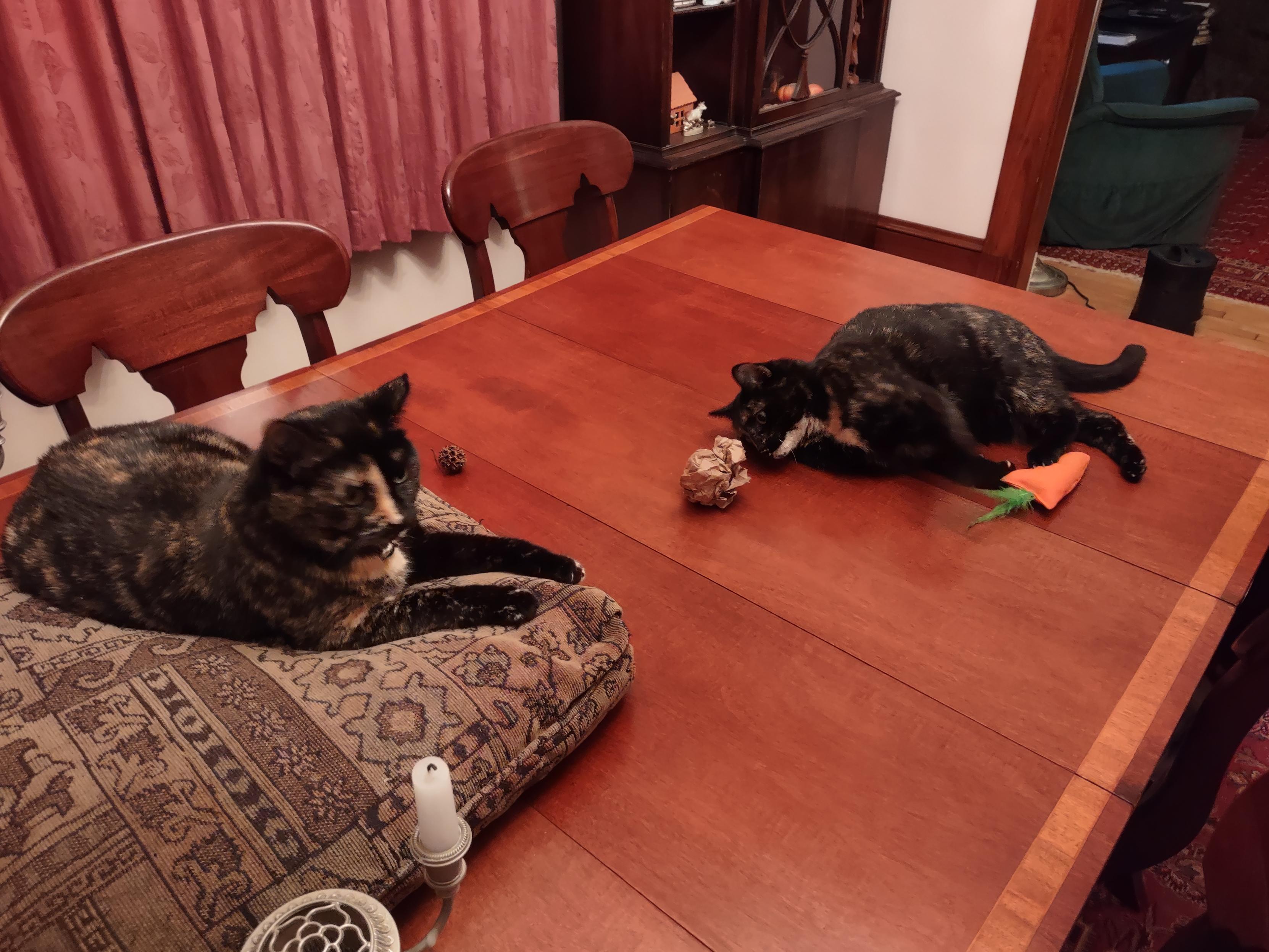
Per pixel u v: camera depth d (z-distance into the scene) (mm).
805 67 2904
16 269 1702
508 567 942
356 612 856
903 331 1279
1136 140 3418
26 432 1854
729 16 2607
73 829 586
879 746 771
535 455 1168
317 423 858
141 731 652
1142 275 3520
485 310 1525
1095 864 674
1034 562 989
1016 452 1219
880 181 3445
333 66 1991
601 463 1154
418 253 2561
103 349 1219
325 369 1355
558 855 682
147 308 1253
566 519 1055
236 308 1352
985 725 792
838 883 661
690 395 1297
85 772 620
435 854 492
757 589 950
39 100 1593
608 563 985
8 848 576
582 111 2719
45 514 935
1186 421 1236
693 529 1040
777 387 1164
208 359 1353
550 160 1753
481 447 1182
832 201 3225
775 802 722
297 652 824
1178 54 3654
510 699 720
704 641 881
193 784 618
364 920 495
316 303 1453
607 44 2531
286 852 598
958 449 1126
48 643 758
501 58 2291
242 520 828
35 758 628
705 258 1722
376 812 628
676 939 626
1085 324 1486
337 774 641
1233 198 3766
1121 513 1066
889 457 1150
